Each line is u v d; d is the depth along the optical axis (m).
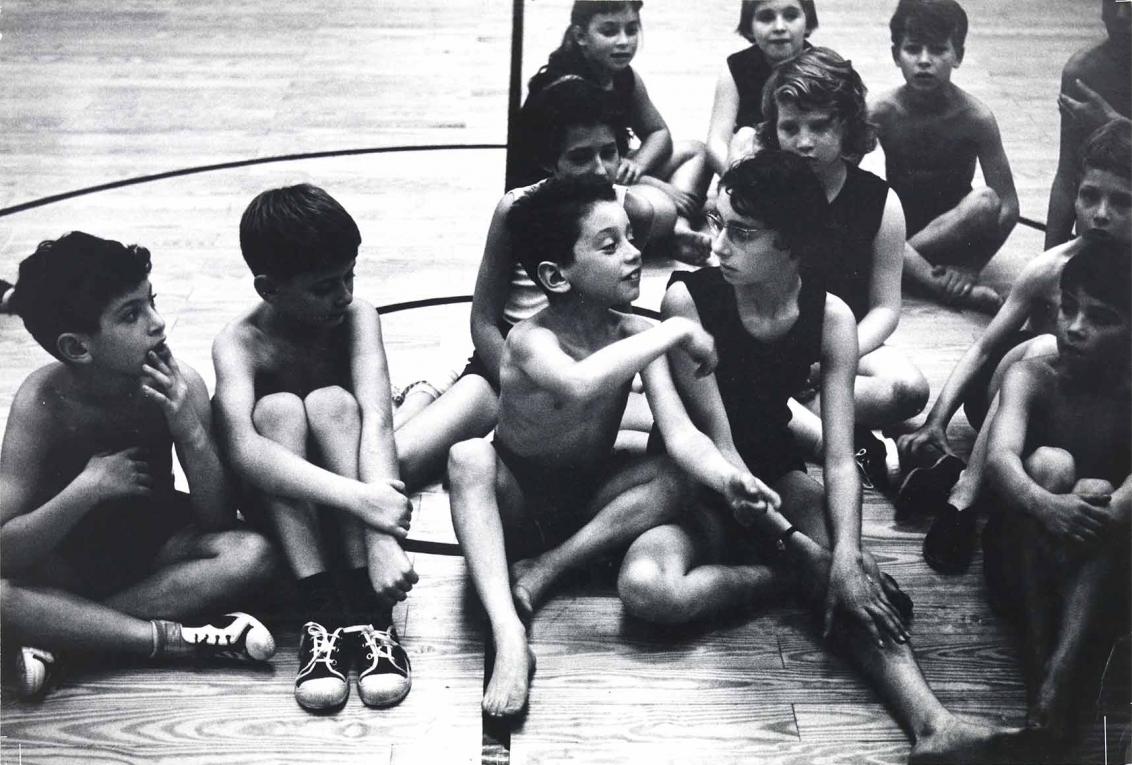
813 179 2.39
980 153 3.51
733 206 2.35
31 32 5.17
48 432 2.36
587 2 3.69
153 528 2.38
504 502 2.42
